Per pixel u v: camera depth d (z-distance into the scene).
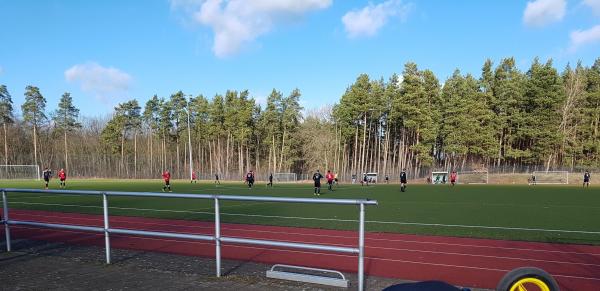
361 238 5.16
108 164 89.69
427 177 66.50
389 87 82.31
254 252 8.71
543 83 67.69
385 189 40.28
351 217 15.27
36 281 5.94
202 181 66.94
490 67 77.38
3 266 6.89
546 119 67.31
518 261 8.02
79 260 7.46
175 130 100.00
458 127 70.81
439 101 79.56
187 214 16.17
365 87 80.62
